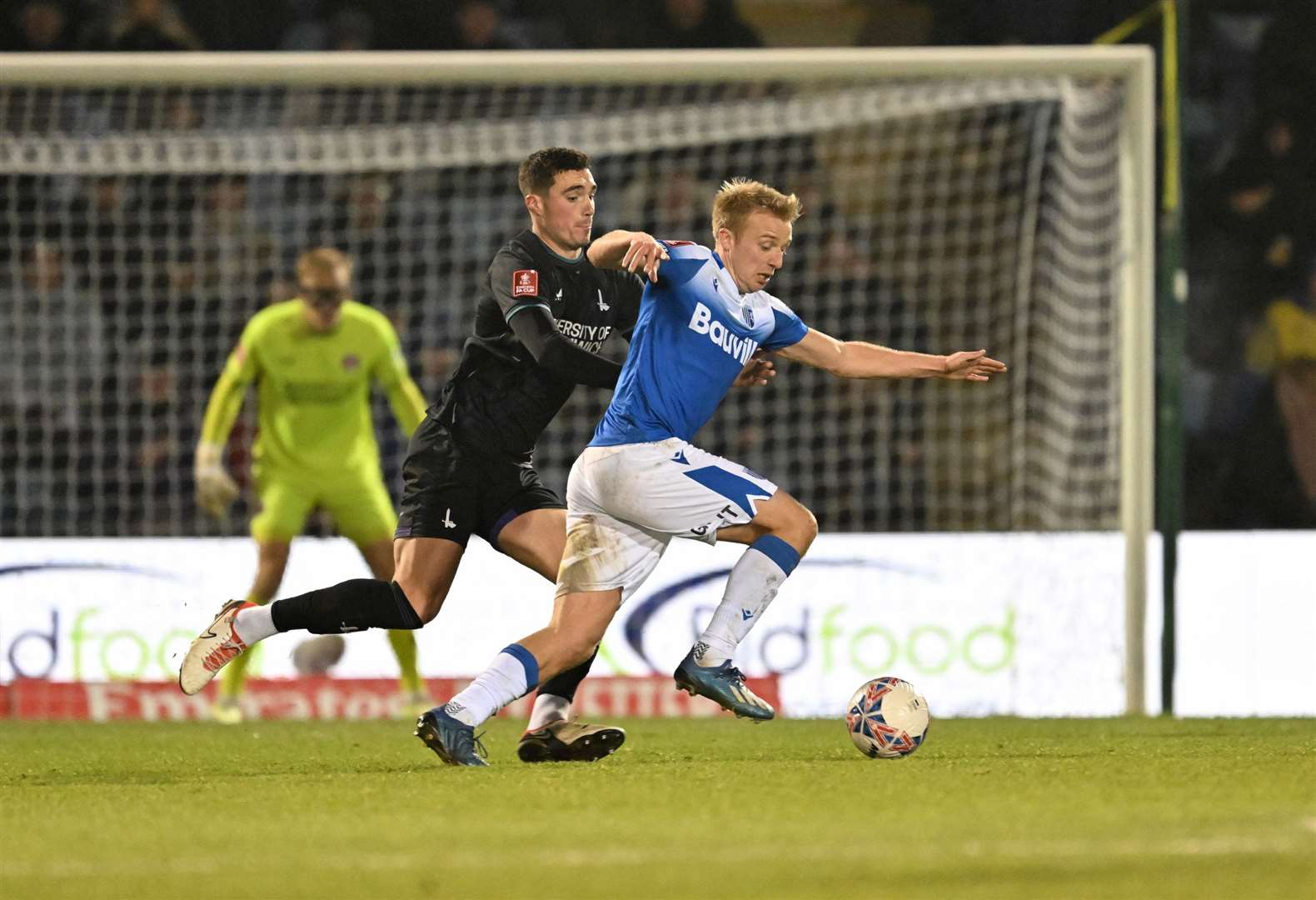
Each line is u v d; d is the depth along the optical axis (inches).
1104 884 401.4
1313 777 634.8
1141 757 741.3
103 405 1596.9
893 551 1256.2
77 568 1266.0
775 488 740.0
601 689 1244.5
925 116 1745.8
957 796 576.7
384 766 756.0
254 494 1572.3
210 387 1649.9
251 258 1672.0
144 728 1143.0
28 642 1262.3
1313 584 1251.2
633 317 817.5
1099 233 1411.2
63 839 501.4
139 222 1678.2
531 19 1953.7
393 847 473.1
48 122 1776.6
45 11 1872.5
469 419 796.0
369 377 1193.4
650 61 1249.4
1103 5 1971.0
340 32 1937.7
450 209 1713.8
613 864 437.7
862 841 468.8
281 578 1178.6
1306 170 1881.2
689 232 1711.4
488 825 515.5
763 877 417.4
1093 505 1459.2
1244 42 1900.8
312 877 427.8
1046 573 1263.5
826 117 1482.5
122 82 1246.9
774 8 1963.6
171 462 1581.0
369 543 1185.4
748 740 917.8
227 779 694.5
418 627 792.3
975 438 1608.0
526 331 738.8
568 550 737.6
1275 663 1247.5
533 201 780.0
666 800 576.4
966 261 1736.0
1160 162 1852.9
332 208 1683.1
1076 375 1464.1
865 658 1249.4
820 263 1653.5
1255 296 1852.9
